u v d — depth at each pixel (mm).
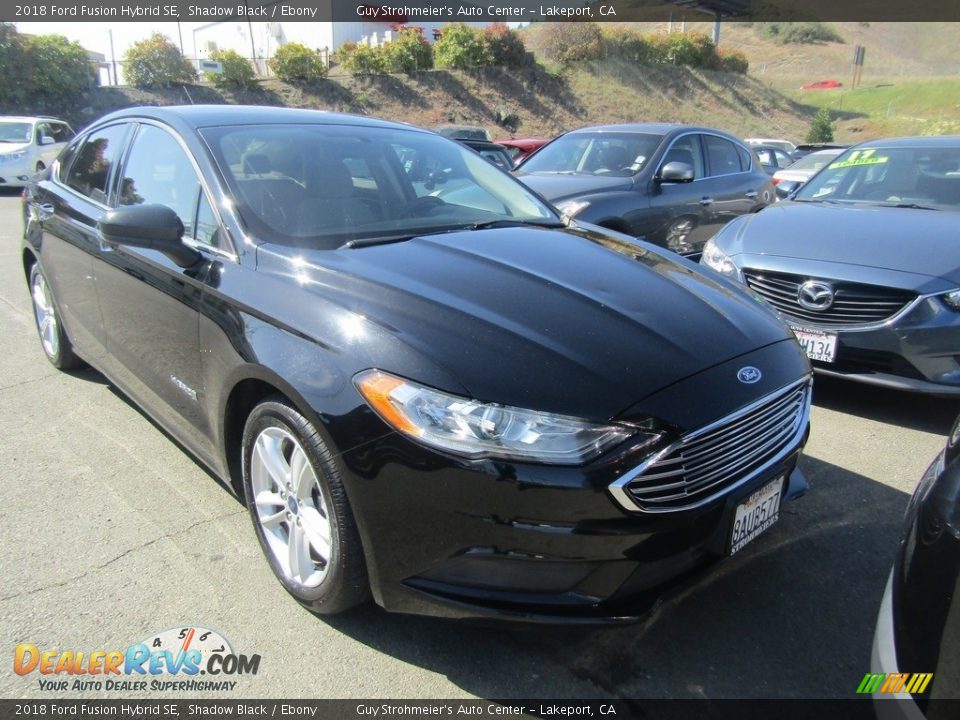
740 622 2402
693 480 2059
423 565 2012
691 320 2391
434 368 1988
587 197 5984
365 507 2029
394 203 3113
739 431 2152
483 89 30844
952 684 1472
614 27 37250
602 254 2908
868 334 3852
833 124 39906
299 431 2193
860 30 101750
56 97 24484
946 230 4246
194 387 2752
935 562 1627
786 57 78750
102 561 2639
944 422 4031
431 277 2414
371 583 2119
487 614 1959
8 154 15148
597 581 1979
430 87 30016
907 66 84312
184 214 2926
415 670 2186
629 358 2111
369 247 2668
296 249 2574
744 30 86625
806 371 2473
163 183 3113
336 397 2059
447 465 1915
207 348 2592
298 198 2869
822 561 2732
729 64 41812
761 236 4547
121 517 2916
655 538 1992
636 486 1948
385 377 2006
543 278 2521
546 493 1887
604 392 1982
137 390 3363
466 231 3014
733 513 2150
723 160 7531
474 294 2322
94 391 4199
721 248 4652
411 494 1964
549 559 1933
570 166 7039
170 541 2764
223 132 3068
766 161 17328
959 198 4961
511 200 3555
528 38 40281
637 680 2162
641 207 6258
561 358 2057
